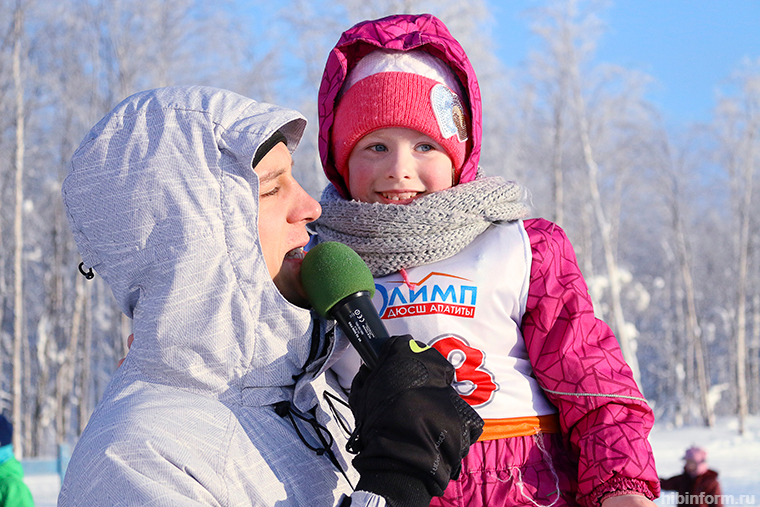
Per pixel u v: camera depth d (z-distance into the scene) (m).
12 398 16.80
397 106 1.61
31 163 22.55
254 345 1.16
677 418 27.66
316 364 1.22
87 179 1.11
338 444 1.29
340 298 1.20
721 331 31.86
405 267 1.54
